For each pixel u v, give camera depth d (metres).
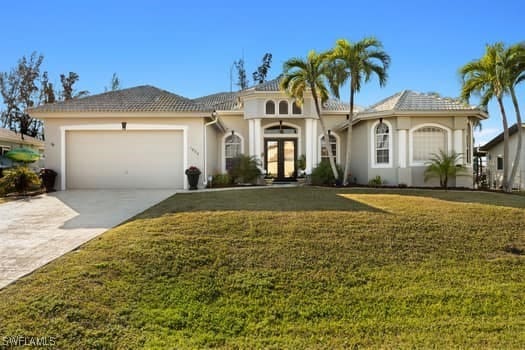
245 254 6.93
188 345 4.43
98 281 5.48
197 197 12.99
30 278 5.41
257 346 4.49
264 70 48.44
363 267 6.64
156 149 17.09
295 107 21.00
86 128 16.98
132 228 8.20
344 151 22.56
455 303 5.57
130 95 18.83
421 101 18.67
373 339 4.68
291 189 15.80
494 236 8.16
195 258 6.64
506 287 6.06
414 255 7.16
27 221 9.60
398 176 18.03
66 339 4.18
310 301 5.59
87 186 17.09
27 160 23.44
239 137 22.69
